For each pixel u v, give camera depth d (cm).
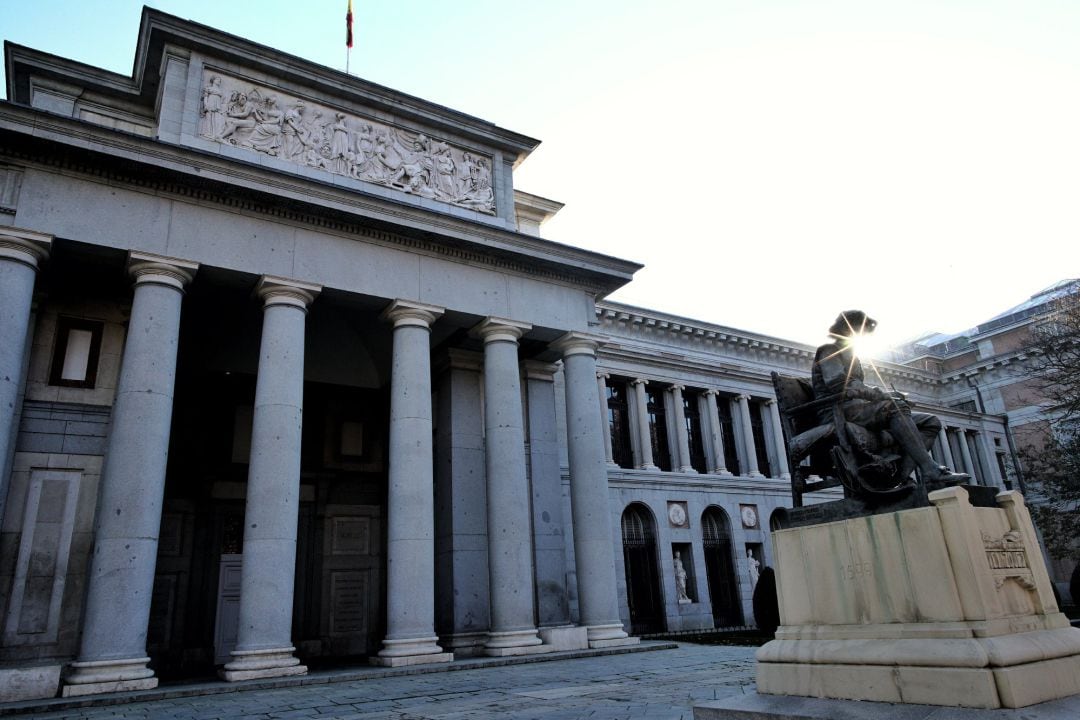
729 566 3462
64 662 1559
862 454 722
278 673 1507
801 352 4244
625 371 3434
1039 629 616
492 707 1077
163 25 1886
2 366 1458
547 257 2242
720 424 3806
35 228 1557
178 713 1134
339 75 2112
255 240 1808
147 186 1705
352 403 2588
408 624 1734
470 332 2208
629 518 3241
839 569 683
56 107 1958
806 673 670
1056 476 3431
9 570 1576
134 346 1595
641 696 1126
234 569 2242
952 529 613
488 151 2402
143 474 1514
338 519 2447
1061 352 3538
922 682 584
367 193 1909
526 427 2472
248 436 2356
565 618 2303
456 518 2236
